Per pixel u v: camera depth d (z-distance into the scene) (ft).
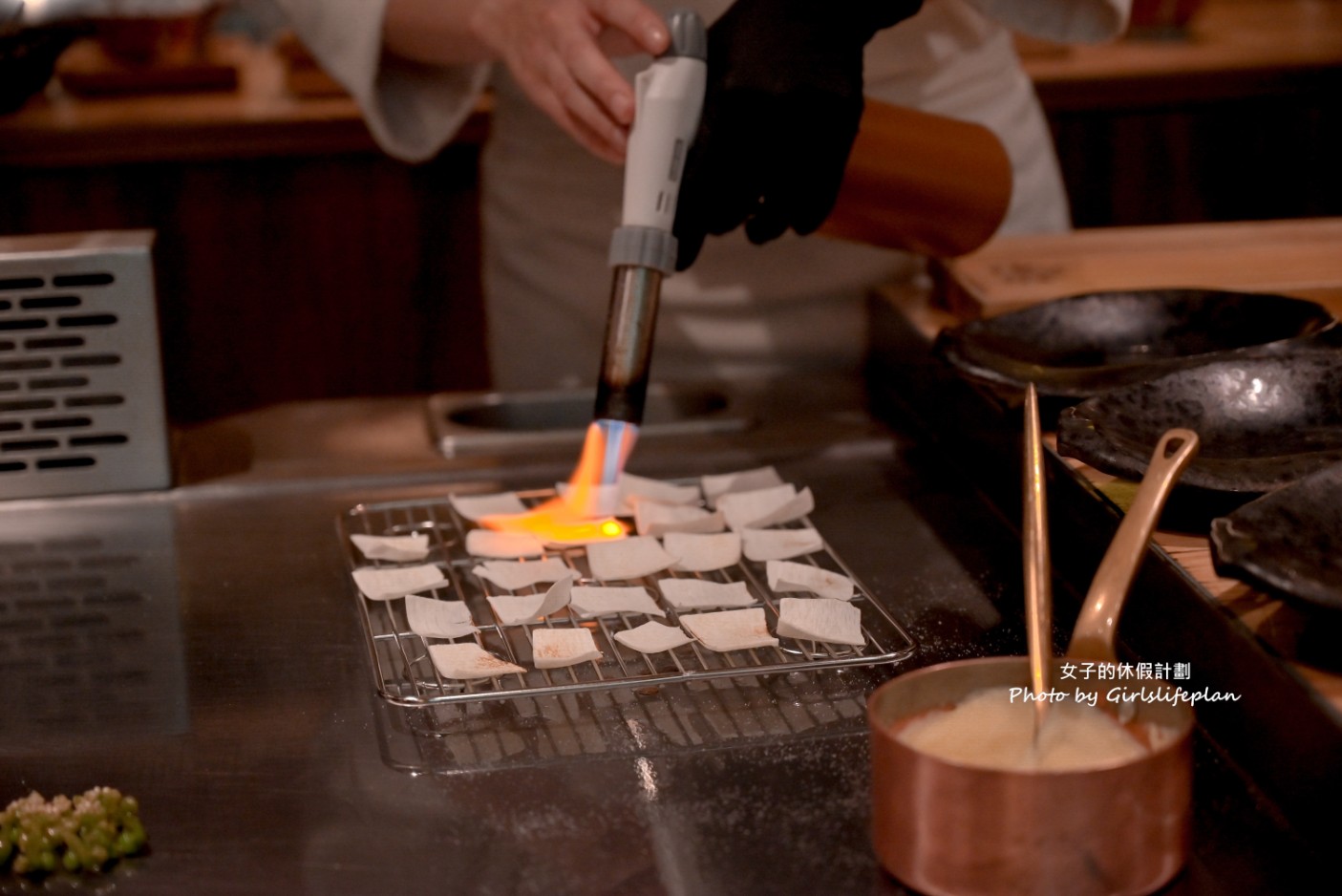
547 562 4.70
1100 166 9.77
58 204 9.00
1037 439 4.03
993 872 3.65
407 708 4.26
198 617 4.64
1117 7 5.36
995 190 5.24
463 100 5.86
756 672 4.22
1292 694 3.84
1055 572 4.66
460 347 9.78
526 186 6.35
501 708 4.25
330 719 4.25
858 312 6.14
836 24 4.69
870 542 4.86
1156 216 9.94
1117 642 4.36
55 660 4.48
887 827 3.74
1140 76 9.46
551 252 6.36
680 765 4.08
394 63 5.77
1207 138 9.75
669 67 4.56
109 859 3.89
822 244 6.07
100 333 5.11
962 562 4.75
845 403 5.73
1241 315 5.06
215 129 8.93
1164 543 4.26
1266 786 3.92
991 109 6.21
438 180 9.32
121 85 9.44
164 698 4.34
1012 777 3.61
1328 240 5.82
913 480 5.20
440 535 4.94
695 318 6.16
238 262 9.36
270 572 4.82
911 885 3.72
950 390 5.29
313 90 9.36
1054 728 3.78
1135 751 3.74
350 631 4.56
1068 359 5.12
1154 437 4.51
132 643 4.54
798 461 5.33
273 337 9.61
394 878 3.85
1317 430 4.52
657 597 4.58
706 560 4.69
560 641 4.32
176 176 9.09
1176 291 5.16
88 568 4.86
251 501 5.19
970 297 5.46
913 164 5.08
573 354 6.44
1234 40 10.19
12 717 4.29
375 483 5.26
